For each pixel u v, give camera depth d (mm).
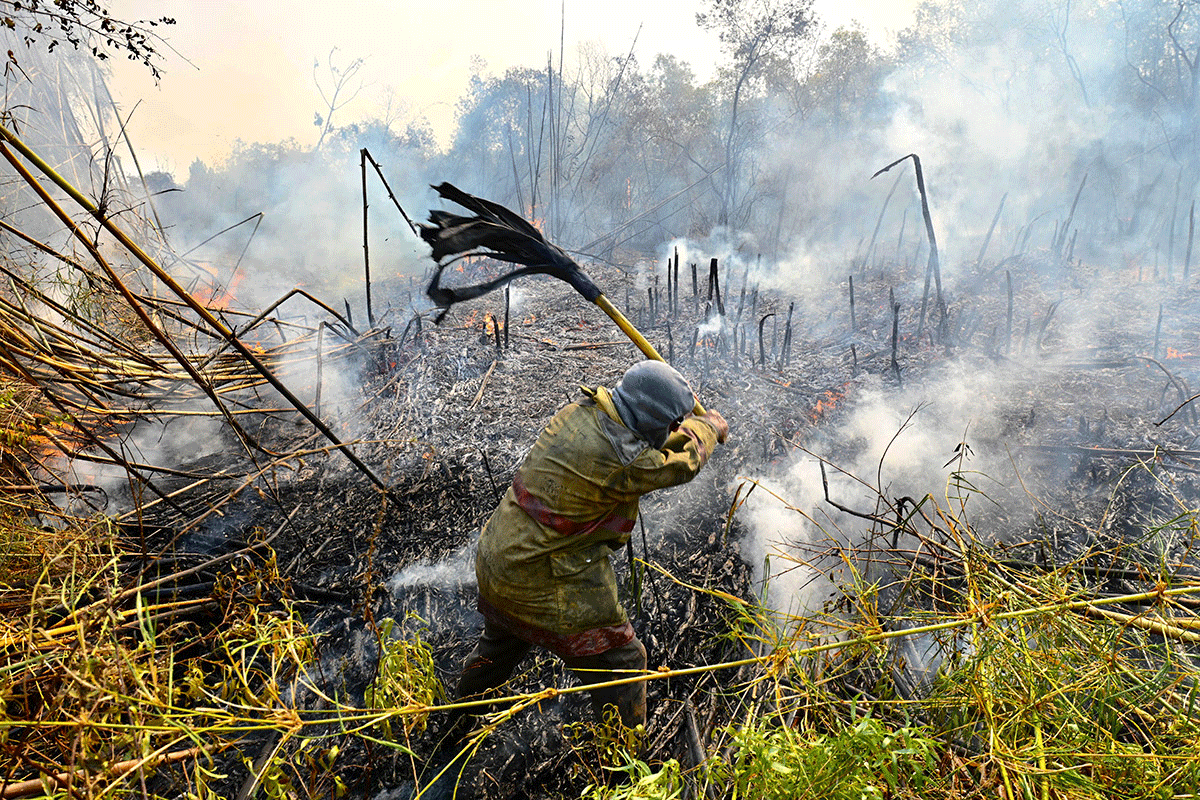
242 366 4715
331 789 2383
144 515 3600
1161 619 1935
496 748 2545
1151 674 1898
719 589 3070
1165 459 3588
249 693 1764
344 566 3396
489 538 2312
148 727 1480
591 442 2152
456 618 3088
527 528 2209
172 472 3449
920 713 2127
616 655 2262
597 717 2361
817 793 1603
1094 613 1982
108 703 1535
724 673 2713
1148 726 1876
